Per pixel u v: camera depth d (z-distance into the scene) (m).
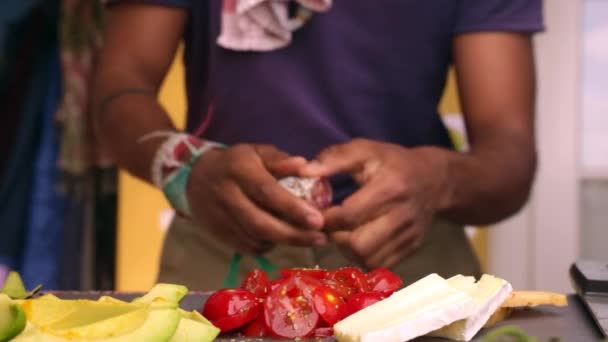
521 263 2.24
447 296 0.67
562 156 2.25
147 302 0.63
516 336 0.64
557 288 2.24
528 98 1.17
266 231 0.91
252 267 1.13
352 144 0.96
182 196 0.99
